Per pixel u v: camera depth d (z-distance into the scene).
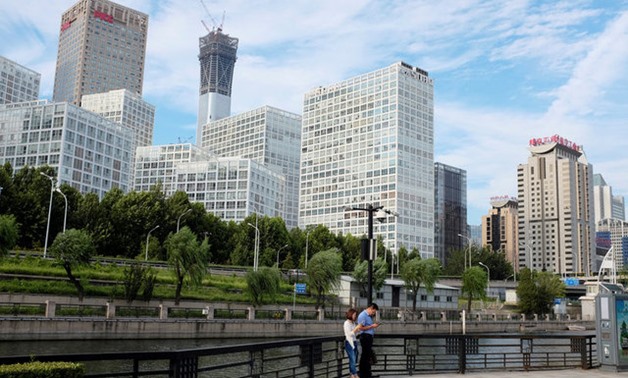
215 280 84.88
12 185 94.06
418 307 100.88
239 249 117.75
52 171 102.50
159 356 9.77
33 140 168.75
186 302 68.44
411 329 77.81
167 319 55.53
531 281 108.50
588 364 20.38
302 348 13.73
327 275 77.62
